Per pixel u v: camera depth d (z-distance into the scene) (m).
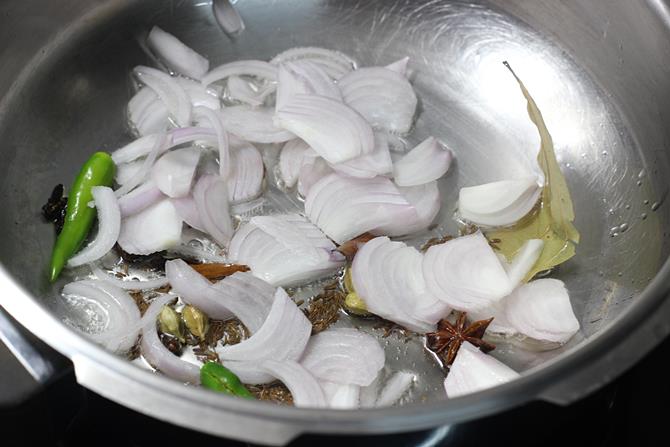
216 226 0.34
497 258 0.32
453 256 0.32
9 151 0.35
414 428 0.23
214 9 0.40
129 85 0.38
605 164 0.36
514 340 0.32
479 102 0.38
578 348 0.25
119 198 0.34
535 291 0.32
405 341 0.31
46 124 0.36
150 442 0.27
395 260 0.32
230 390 0.29
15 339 0.27
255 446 0.26
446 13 0.40
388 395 0.30
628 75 0.37
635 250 0.34
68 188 0.35
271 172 0.36
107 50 0.38
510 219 0.34
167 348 0.31
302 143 0.36
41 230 0.33
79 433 0.28
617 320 0.26
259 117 0.37
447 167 0.36
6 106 0.35
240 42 0.40
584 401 0.27
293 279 0.32
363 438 0.25
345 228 0.34
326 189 0.34
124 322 0.31
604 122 0.37
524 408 0.26
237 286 0.32
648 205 0.35
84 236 0.33
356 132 0.35
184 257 0.33
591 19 0.37
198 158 0.35
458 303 0.31
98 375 0.24
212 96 0.38
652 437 0.29
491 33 0.40
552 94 0.38
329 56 0.40
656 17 0.35
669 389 0.30
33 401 0.28
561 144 0.37
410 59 0.40
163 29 0.39
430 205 0.35
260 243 0.33
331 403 0.29
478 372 0.30
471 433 0.26
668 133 0.35
